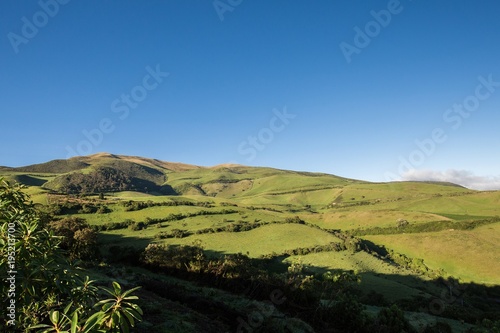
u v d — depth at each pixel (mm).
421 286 88562
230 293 43375
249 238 109188
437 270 106562
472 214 164250
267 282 42562
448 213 171375
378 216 164125
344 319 35531
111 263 70062
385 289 76938
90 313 4707
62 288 4707
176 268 60625
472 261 110375
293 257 96875
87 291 4988
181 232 104562
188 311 23812
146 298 25391
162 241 95875
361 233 146875
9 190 5816
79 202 122812
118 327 3719
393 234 140500
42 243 4789
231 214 138375
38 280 4422
